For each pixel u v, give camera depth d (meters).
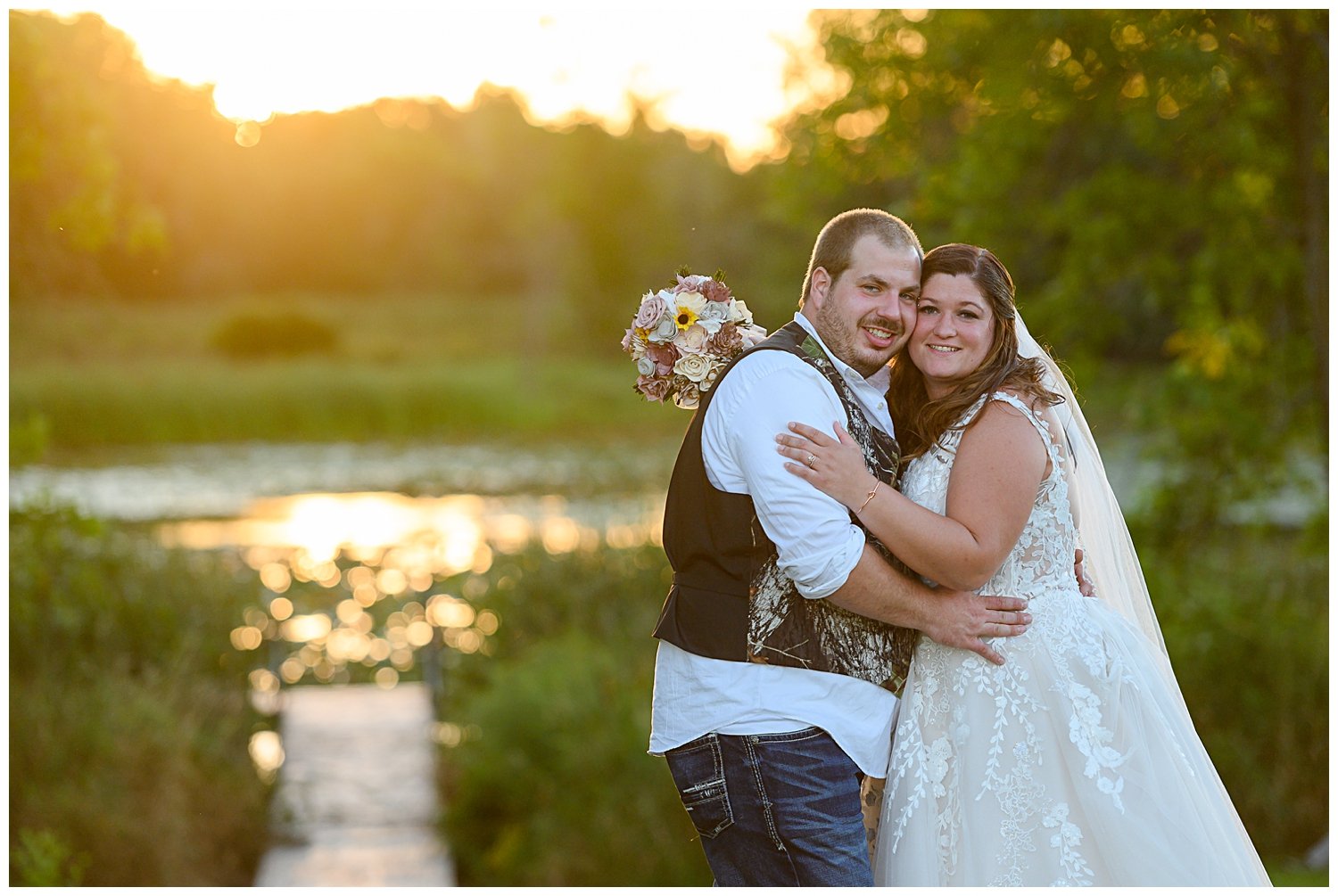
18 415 27.75
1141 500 10.62
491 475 23.39
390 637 12.63
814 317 3.35
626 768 8.55
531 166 53.41
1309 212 8.54
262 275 49.41
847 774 3.22
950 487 3.31
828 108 10.04
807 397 3.19
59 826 7.61
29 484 20.83
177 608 10.48
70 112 8.05
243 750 9.26
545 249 47.19
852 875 3.18
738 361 3.27
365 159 52.97
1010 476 3.28
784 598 3.20
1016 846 3.28
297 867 8.09
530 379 36.88
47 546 9.52
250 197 39.03
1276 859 8.45
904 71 9.55
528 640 11.10
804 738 3.17
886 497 3.16
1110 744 3.29
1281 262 9.19
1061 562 3.44
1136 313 10.70
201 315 43.72
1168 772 3.30
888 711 3.36
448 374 36.09
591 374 38.84
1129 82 8.96
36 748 7.98
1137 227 9.64
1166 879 3.21
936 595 3.27
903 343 3.38
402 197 54.03
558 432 31.16
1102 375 11.17
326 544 16.44
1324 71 8.23
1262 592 9.84
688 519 3.29
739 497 3.21
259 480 23.27
